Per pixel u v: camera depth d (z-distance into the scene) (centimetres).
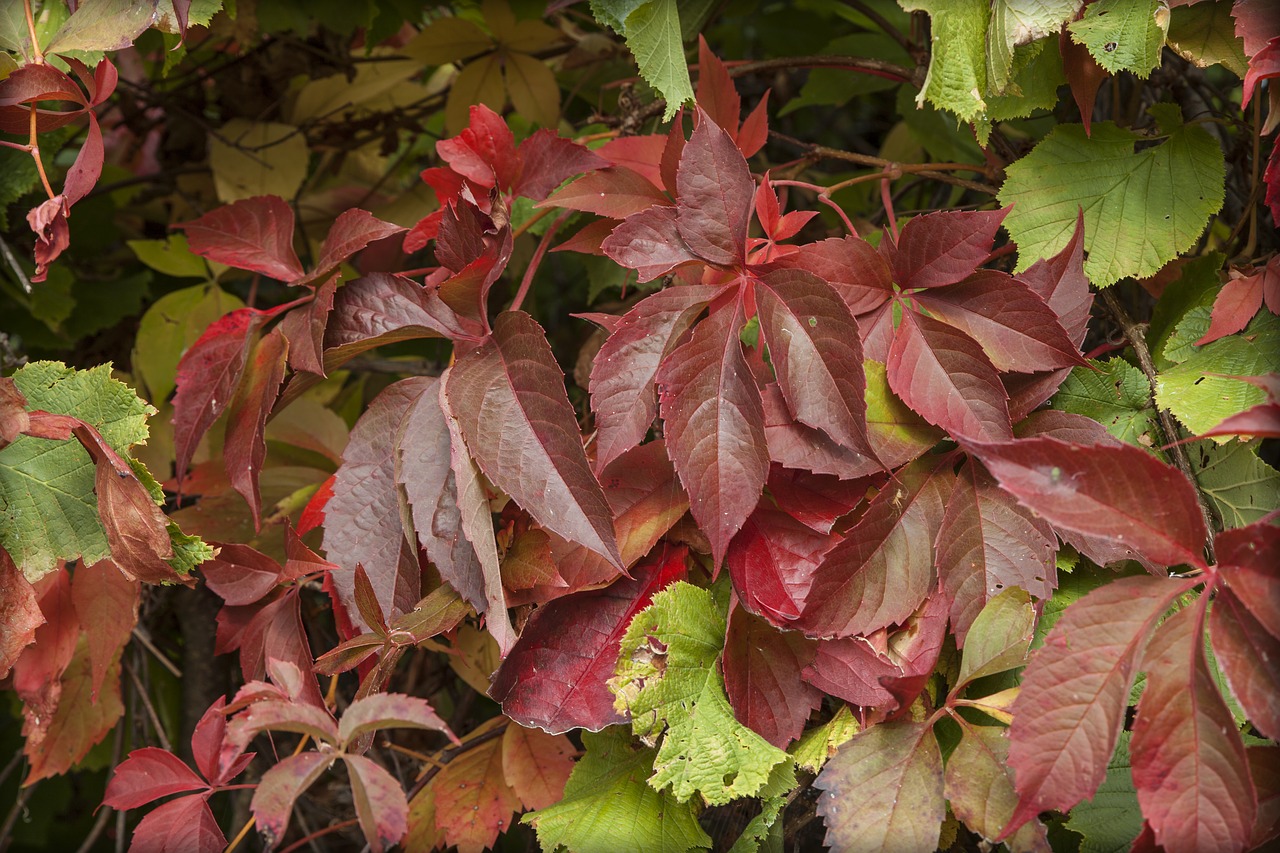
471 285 70
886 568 66
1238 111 98
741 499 63
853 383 64
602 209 77
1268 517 54
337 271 75
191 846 66
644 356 66
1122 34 70
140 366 118
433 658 120
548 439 66
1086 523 54
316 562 73
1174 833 52
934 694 70
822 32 163
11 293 122
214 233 80
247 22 117
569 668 69
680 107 77
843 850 62
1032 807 54
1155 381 72
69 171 74
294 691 63
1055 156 79
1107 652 55
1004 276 67
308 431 103
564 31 135
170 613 135
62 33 76
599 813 71
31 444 69
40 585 81
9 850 185
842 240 69
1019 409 69
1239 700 53
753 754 65
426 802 91
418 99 144
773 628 69
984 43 73
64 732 98
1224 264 80
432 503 69
